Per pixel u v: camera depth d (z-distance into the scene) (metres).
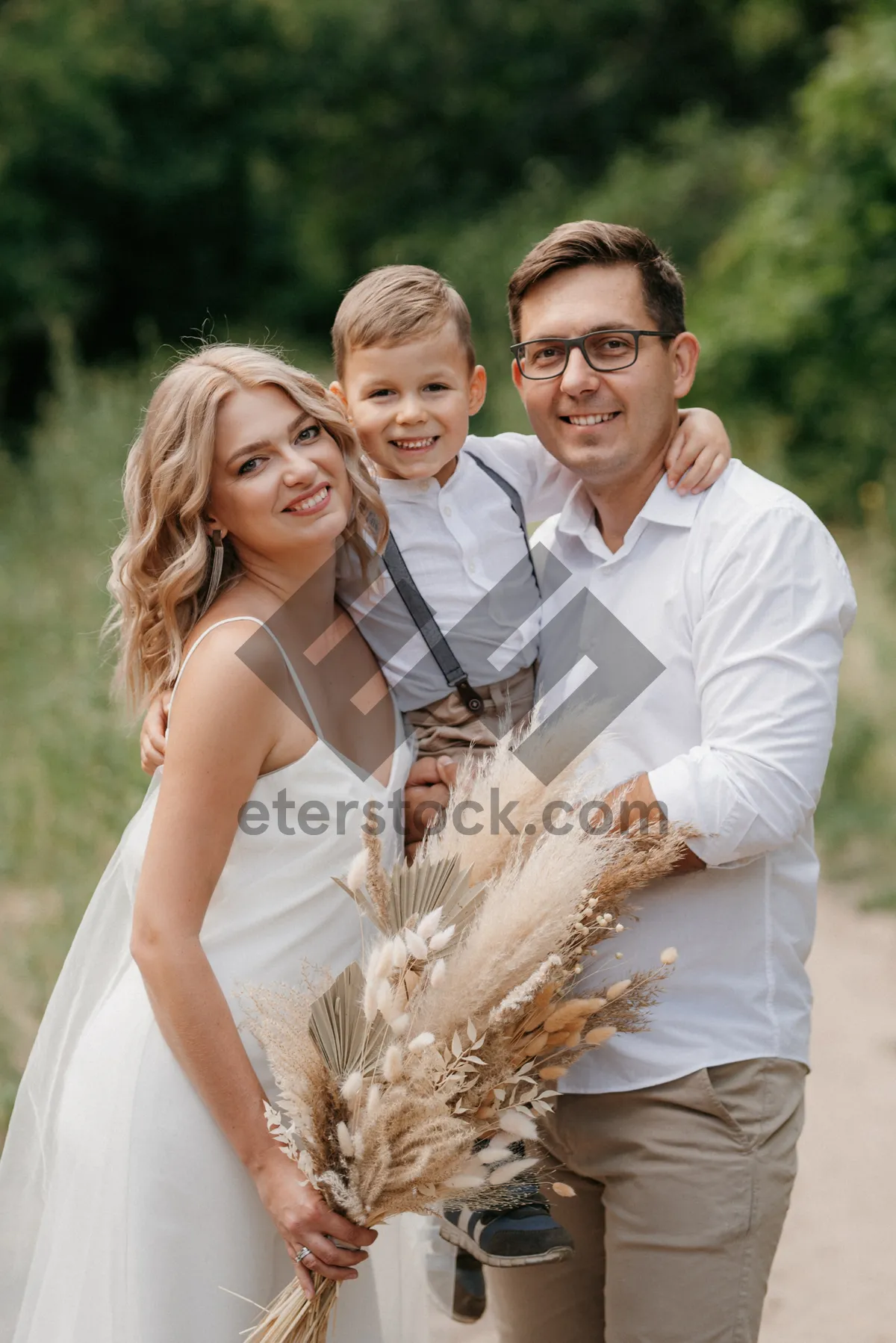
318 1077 2.01
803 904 2.49
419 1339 2.66
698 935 2.39
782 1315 3.55
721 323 13.09
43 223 15.56
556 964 1.99
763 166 17.00
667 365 2.50
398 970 1.99
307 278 18.59
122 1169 2.21
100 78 16.05
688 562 2.42
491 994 2.00
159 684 2.36
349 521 2.45
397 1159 1.99
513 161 20.50
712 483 2.44
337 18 19.38
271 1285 2.33
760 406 13.00
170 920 2.12
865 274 12.58
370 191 20.59
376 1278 2.54
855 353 12.62
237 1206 2.23
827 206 12.80
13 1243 2.46
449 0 20.09
